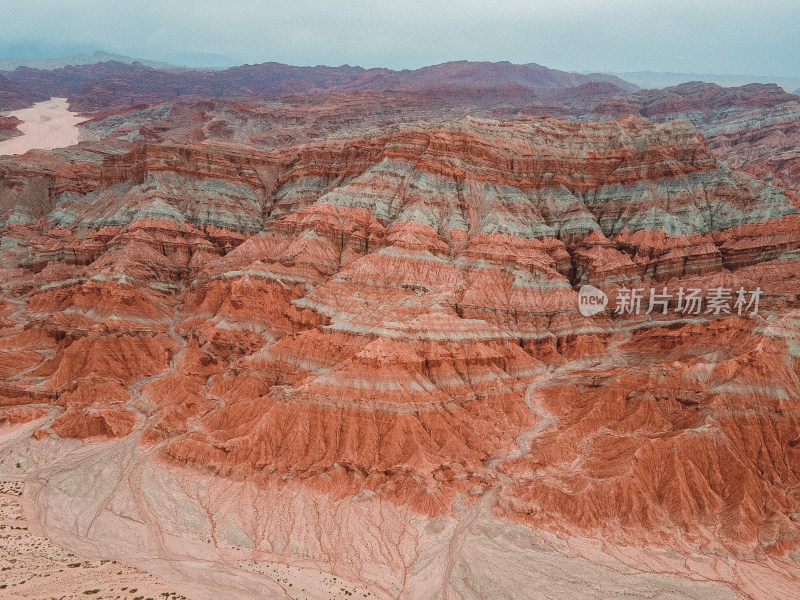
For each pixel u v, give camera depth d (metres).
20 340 131.38
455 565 70.62
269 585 67.31
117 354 123.19
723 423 87.12
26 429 105.44
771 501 78.00
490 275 132.62
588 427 94.94
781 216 133.12
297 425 91.69
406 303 116.50
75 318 132.38
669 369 97.06
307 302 128.38
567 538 74.88
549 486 81.25
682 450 83.06
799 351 94.62
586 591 66.06
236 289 133.75
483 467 88.38
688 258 135.50
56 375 117.81
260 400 99.12
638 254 140.00
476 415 99.25
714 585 67.12
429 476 83.94
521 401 104.88
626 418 94.50
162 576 68.00
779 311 102.38
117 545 74.56
